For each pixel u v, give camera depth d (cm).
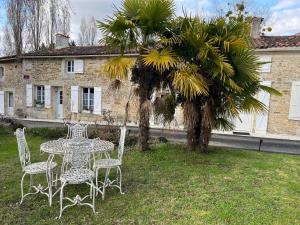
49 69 1512
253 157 608
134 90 608
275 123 1106
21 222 302
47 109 1535
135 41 579
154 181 436
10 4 1309
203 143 613
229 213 323
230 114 573
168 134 970
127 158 574
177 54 552
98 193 385
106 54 1313
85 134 621
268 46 1055
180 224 299
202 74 542
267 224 301
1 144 719
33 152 629
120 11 554
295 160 598
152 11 518
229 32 539
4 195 378
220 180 442
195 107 585
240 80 541
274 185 424
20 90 1614
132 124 1270
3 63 1650
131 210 332
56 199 369
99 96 1396
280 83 1083
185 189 401
